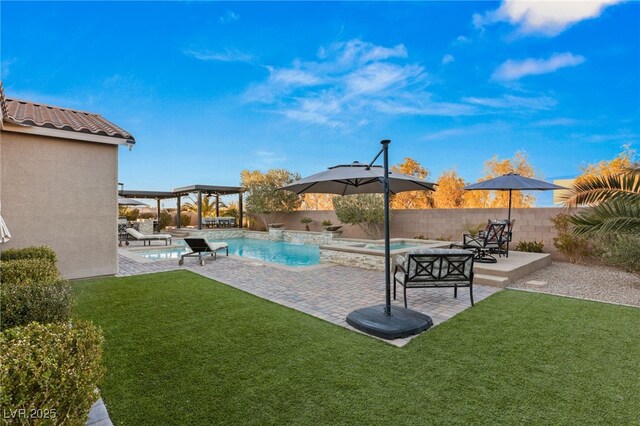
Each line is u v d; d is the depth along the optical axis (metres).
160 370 3.33
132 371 3.30
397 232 16.38
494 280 7.09
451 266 5.52
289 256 15.23
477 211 13.34
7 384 1.64
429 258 5.43
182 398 2.86
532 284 7.25
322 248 10.68
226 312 5.23
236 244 19.61
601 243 8.66
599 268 9.38
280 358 3.62
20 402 1.67
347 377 3.22
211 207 28.47
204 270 8.92
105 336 4.20
